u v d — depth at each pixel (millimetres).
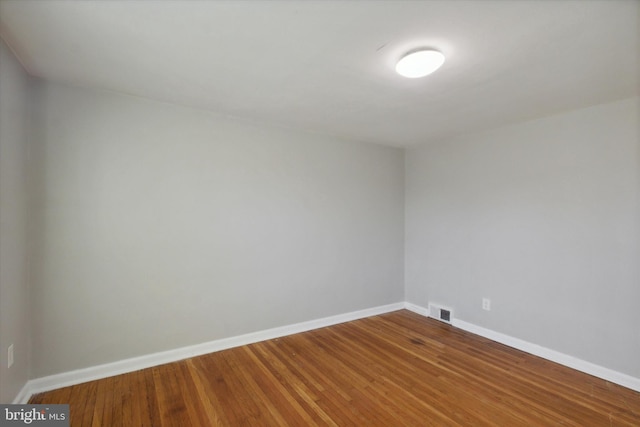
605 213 2506
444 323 3729
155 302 2637
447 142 3746
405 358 2814
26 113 2084
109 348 2453
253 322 3137
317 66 1970
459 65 1917
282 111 2824
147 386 2314
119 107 2484
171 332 2709
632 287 2367
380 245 4086
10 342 1864
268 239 3223
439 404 2135
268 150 3215
